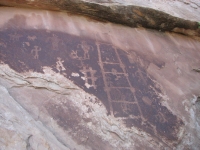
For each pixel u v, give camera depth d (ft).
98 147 6.59
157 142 7.61
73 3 9.29
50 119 6.54
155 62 10.29
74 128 6.64
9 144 5.24
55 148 5.81
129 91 8.48
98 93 7.80
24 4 8.82
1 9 8.57
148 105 8.45
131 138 7.25
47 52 8.13
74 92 7.45
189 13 12.62
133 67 9.45
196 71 11.32
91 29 9.85
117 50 9.73
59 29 9.07
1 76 6.82
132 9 10.36
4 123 5.55
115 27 10.57
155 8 11.07
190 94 10.01
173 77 10.25
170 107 8.95
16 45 7.82
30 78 7.14
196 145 8.42
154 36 11.37
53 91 7.18
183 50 11.75
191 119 9.11
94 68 8.52
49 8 9.27
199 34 12.54
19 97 6.61
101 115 7.28
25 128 5.77
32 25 8.65
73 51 8.68
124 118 7.59
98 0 9.76
